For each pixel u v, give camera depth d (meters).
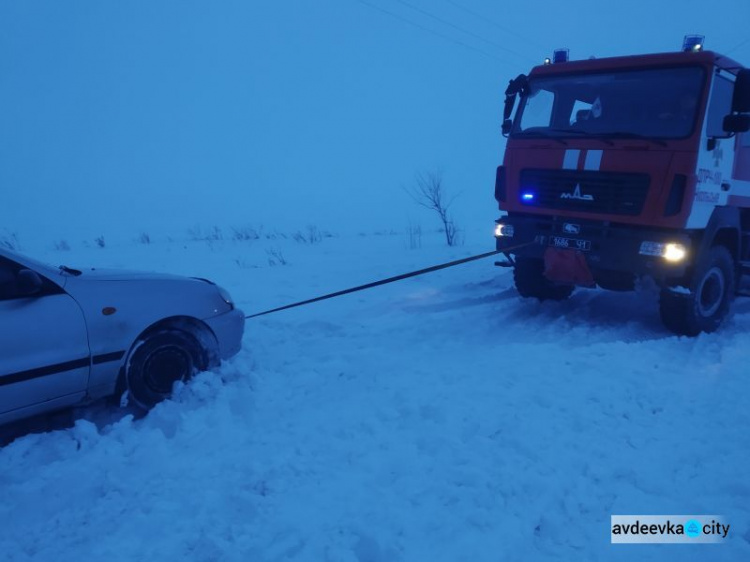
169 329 4.87
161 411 4.58
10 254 4.19
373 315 8.02
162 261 13.49
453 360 5.86
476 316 7.71
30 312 4.09
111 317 4.45
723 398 4.81
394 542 3.06
